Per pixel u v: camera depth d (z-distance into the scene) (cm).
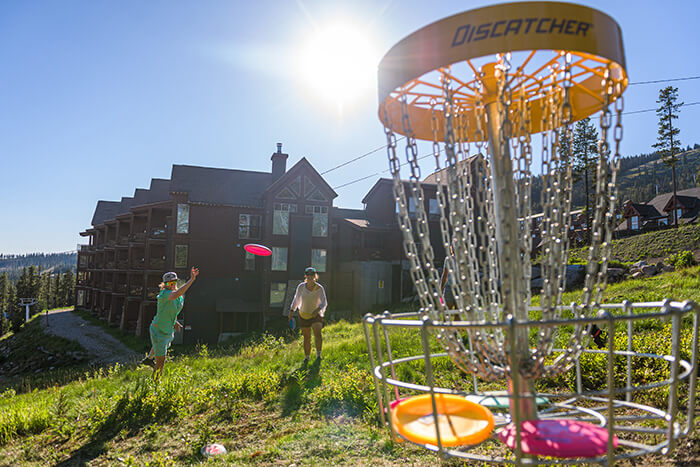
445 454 193
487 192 252
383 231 3597
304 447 420
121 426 527
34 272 8662
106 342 3459
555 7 171
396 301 3512
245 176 3688
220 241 3350
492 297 228
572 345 205
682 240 3161
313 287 776
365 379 580
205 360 983
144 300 3506
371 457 388
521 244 218
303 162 3378
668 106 5025
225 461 400
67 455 448
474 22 176
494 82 224
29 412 585
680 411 403
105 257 4753
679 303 197
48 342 3781
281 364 796
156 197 4450
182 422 530
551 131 217
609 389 170
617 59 184
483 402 229
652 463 322
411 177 213
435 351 700
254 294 3362
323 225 3428
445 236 219
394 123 253
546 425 197
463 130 267
